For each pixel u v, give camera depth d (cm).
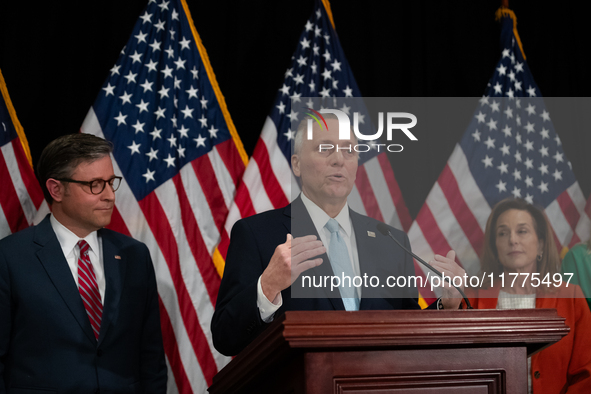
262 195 333
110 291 246
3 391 220
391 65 411
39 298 229
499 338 123
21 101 339
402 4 422
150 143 330
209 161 340
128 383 238
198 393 308
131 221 317
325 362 116
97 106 326
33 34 348
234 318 156
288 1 396
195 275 320
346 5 412
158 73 344
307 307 174
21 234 244
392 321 118
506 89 397
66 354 226
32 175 313
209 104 352
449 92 416
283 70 387
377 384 119
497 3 433
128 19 366
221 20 385
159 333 263
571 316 289
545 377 279
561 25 438
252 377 137
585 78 432
